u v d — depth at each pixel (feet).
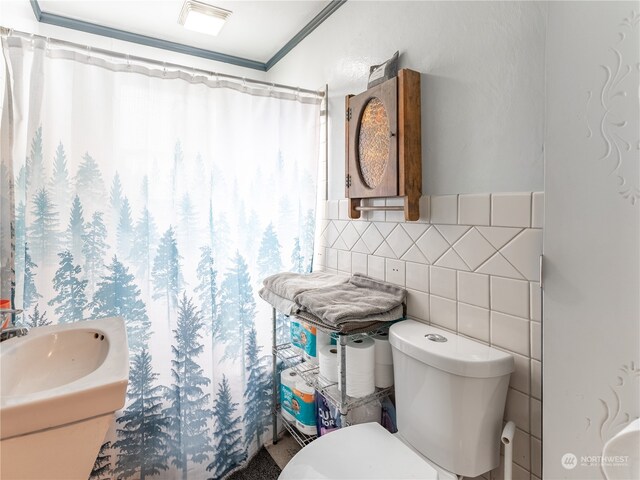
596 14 2.46
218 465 5.43
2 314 3.38
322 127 6.24
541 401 3.05
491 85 3.44
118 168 4.76
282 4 5.81
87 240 4.56
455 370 3.15
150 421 5.03
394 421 4.48
